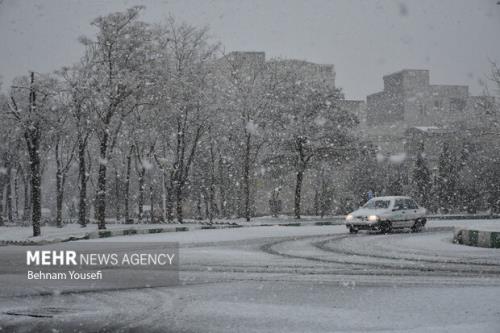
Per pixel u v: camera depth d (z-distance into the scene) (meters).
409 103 99.50
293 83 52.81
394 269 15.12
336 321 8.95
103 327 8.75
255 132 50.09
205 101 47.03
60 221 47.16
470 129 64.69
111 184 70.62
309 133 50.50
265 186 71.94
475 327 8.40
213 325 8.80
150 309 10.08
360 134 59.62
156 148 51.47
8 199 63.50
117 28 39.00
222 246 22.64
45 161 56.22
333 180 71.38
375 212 29.39
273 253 19.62
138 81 38.31
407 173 67.81
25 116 31.12
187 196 62.75
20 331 8.55
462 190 66.12
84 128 40.22
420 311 9.62
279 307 10.11
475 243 22.22
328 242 24.30
